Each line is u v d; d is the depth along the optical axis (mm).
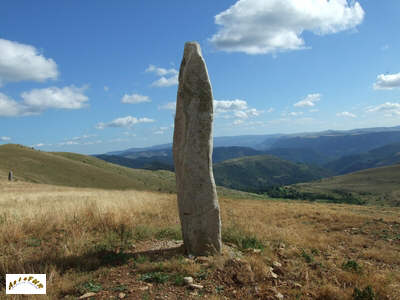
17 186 30625
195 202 6086
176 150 6480
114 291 4375
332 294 4582
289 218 13234
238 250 6824
